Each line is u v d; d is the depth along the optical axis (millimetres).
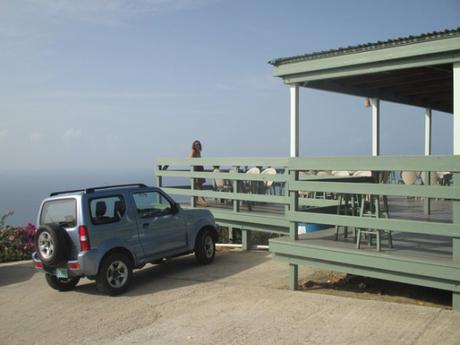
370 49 7223
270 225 10742
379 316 5855
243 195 11023
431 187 5902
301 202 9953
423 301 6594
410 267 6059
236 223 11547
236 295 7367
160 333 5965
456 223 5754
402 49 6906
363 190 6508
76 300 7848
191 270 9625
